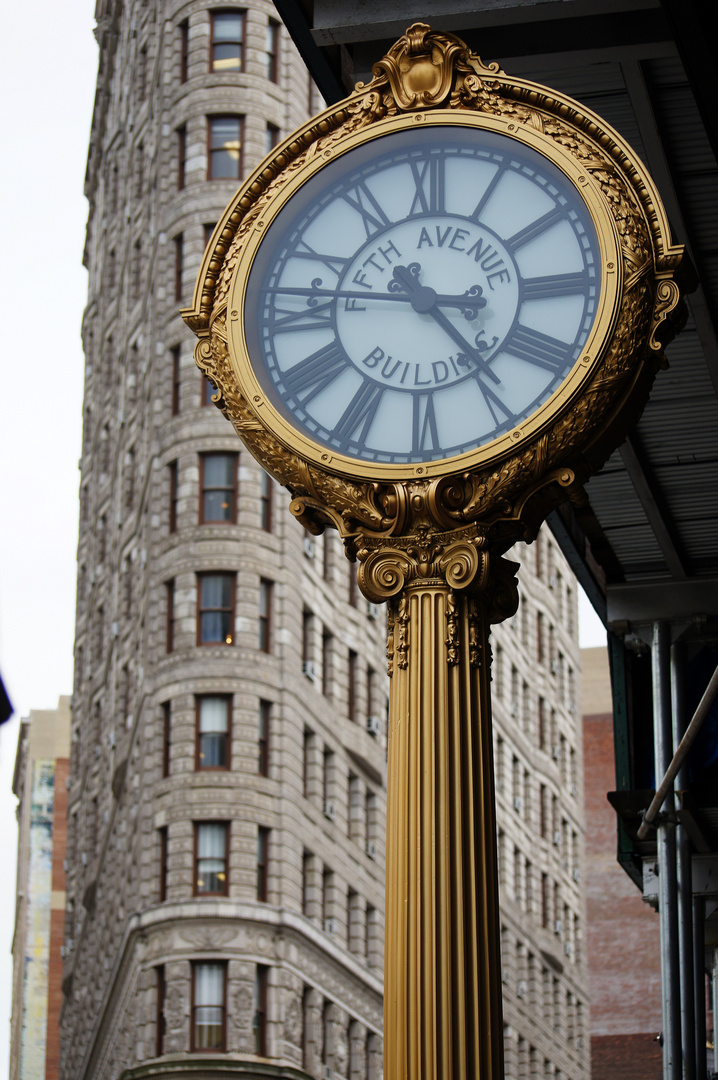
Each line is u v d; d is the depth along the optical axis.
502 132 7.30
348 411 7.02
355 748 71.44
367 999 69.12
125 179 86.06
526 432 6.76
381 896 71.94
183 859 62.59
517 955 87.25
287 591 67.25
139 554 71.44
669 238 7.00
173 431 68.88
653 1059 98.69
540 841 92.62
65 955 85.19
